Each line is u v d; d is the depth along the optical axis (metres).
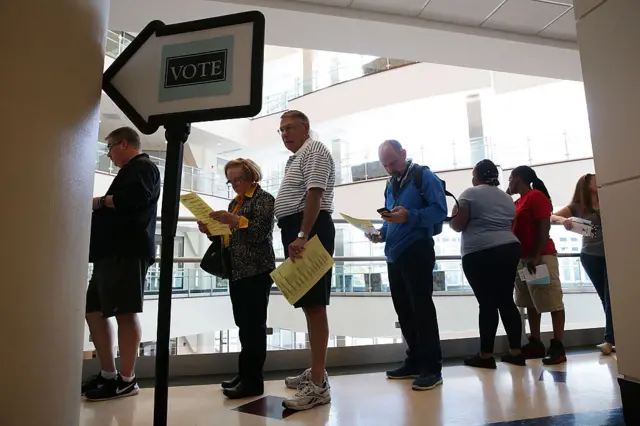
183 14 2.98
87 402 1.83
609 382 2.11
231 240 2.01
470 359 2.57
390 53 3.64
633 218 1.41
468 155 9.90
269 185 11.59
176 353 2.41
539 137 9.63
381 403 1.82
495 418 1.60
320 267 1.62
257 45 1.04
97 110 1.14
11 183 0.93
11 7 0.97
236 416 1.66
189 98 1.07
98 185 6.67
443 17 3.22
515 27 3.36
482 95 9.82
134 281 1.89
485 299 2.48
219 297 3.35
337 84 11.23
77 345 1.07
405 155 2.33
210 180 10.29
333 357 2.61
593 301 3.78
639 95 1.39
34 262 0.95
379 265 3.79
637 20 1.40
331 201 1.87
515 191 2.83
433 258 2.17
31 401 0.93
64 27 1.04
